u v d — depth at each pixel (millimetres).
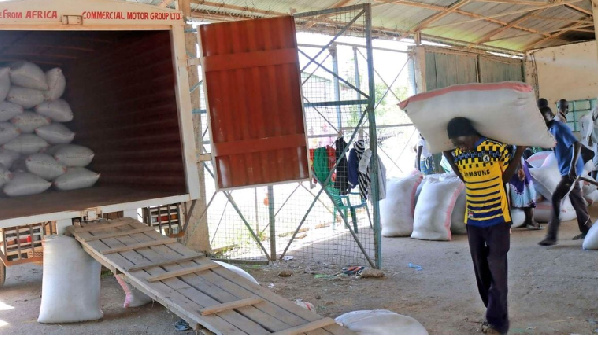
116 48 6133
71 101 7387
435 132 4539
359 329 3541
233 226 8531
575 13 15195
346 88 10039
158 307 5535
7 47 6242
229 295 3570
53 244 5113
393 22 12484
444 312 4949
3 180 6059
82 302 5105
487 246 4484
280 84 5242
